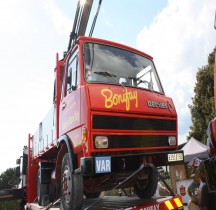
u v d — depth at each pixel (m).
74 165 4.55
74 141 4.66
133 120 4.61
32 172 9.65
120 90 4.64
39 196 7.21
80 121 4.43
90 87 4.43
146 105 4.82
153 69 5.85
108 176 4.90
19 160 13.06
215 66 3.12
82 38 5.05
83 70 4.76
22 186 11.88
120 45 5.50
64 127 5.20
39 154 8.16
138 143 4.58
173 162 4.85
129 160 4.53
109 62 5.16
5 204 18.02
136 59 5.62
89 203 5.68
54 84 6.18
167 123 5.07
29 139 9.95
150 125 4.79
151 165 4.62
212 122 3.00
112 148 4.30
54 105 6.11
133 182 5.36
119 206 4.67
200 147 11.98
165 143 4.95
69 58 5.44
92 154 4.21
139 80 5.39
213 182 3.02
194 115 23.80
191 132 23.69
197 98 23.31
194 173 5.86
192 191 6.02
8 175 56.19
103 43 5.29
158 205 4.50
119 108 4.49
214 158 3.06
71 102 4.91
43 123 7.67
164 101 5.19
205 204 3.98
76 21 7.79
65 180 4.81
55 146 6.04
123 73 5.23
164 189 6.28
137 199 5.47
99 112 4.30
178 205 4.70
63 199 4.84
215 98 3.08
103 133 4.27
